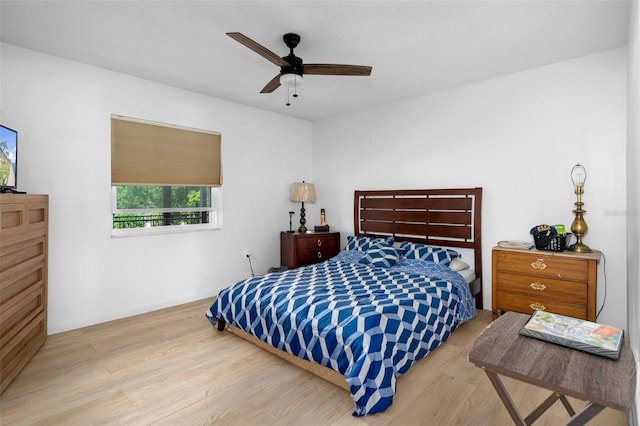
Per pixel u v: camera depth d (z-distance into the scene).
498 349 1.16
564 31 2.52
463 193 3.72
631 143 2.01
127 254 3.44
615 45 2.77
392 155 4.36
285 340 2.39
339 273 3.33
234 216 4.37
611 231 2.87
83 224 3.14
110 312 3.32
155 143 3.64
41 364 2.43
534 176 3.27
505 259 3.10
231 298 2.89
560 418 1.82
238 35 1.97
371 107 4.54
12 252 2.21
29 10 2.24
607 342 1.15
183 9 2.23
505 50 2.84
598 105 2.92
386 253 3.72
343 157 4.93
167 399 2.03
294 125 5.09
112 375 2.29
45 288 2.76
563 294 2.79
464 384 2.18
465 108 3.70
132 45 2.76
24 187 2.83
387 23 2.39
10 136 2.36
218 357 2.56
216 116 4.14
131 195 3.56
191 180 3.95
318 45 2.72
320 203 5.26
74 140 3.08
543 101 3.20
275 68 3.23
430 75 3.39
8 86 2.75
